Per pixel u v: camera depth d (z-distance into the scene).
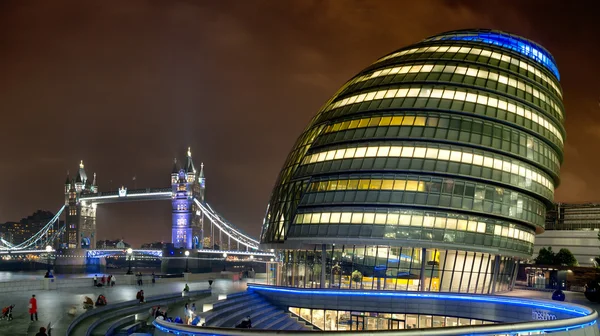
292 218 95.06
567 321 44.44
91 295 72.69
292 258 98.06
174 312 66.38
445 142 89.69
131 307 65.69
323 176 93.50
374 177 89.56
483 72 95.75
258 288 89.94
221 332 39.09
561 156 105.50
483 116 91.81
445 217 87.75
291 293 85.94
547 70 104.88
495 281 95.38
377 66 102.25
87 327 50.94
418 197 87.69
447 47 100.50
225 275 133.75
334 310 84.38
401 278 88.06
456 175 88.44
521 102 96.31
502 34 104.62
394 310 81.81
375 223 87.50
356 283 89.38
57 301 64.38
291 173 100.19
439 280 88.69
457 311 78.75
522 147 94.00
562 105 106.94
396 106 92.81
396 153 89.75
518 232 95.12
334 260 91.25
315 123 102.50
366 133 92.44
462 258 90.38
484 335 40.28
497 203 90.75
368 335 37.41
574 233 162.12
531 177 95.25
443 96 92.62
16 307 58.28
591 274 108.81
